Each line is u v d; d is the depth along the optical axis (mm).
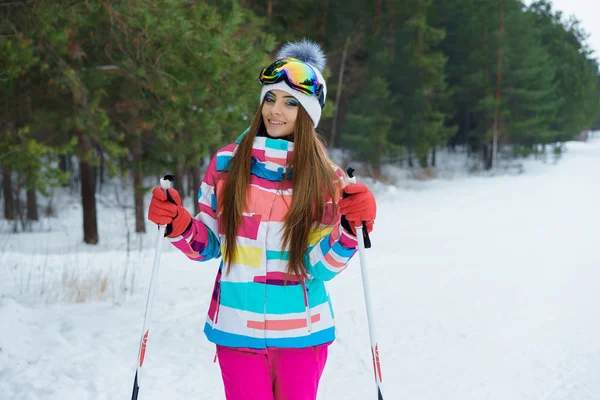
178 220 2109
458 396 3973
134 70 7574
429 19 32844
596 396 3941
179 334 5133
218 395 3822
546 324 5855
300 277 2170
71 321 5383
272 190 2189
